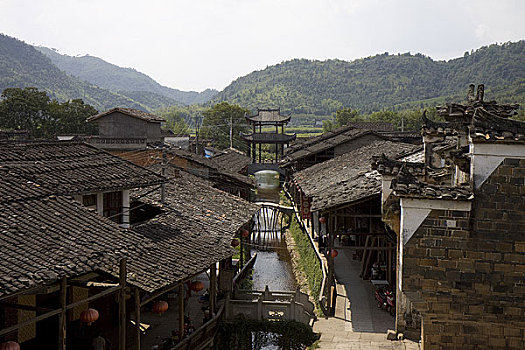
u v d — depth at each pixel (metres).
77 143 18.91
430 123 19.23
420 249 11.06
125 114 50.22
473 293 10.92
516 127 10.49
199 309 20.14
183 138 60.00
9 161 15.12
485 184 10.73
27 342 13.97
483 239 10.81
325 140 54.69
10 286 9.02
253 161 70.75
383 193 17.28
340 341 17.06
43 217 12.23
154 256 14.60
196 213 20.62
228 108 94.31
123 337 12.20
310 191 26.16
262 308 18.81
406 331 17.39
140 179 17.70
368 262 24.69
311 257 29.83
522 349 10.93
